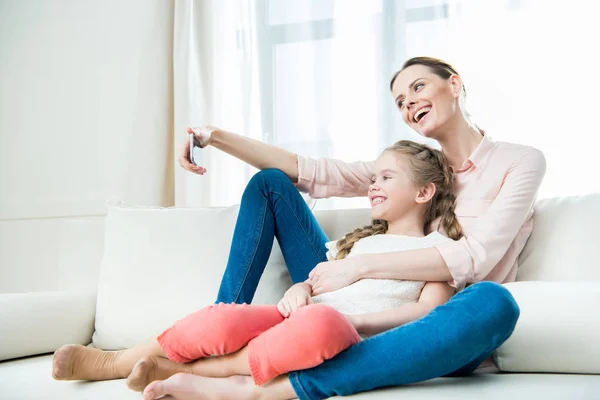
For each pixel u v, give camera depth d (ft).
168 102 7.87
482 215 4.52
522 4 6.81
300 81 7.56
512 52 6.81
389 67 7.19
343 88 7.37
